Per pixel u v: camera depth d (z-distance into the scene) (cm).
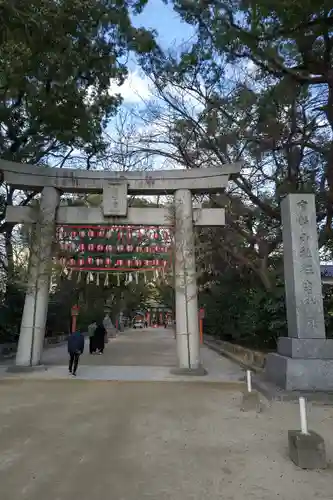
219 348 2306
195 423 705
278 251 2075
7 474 469
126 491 425
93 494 417
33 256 1412
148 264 1464
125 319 6988
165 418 739
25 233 1454
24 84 1422
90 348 2031
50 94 1590
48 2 1099
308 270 1040
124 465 501
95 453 545
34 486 435
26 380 1169
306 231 1064
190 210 1447
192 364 1329
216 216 1469
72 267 1470
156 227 1462
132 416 752
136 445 580
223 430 661
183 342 1345
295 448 506
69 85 1570
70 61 1426
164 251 1443
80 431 650
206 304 2730
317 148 1634
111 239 1495
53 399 909
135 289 3303
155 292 6112
